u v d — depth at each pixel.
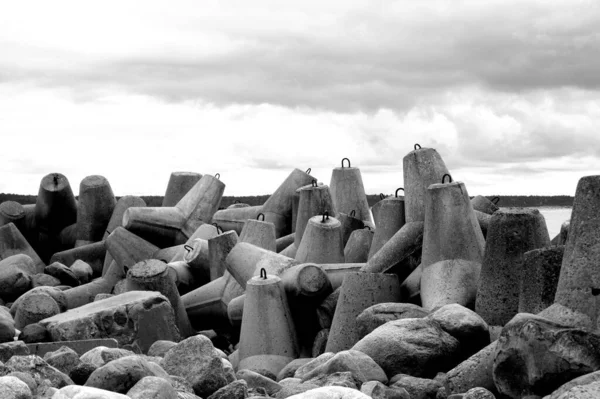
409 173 13.67
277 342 12.30
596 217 9.16
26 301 14.20
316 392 7.08
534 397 8.30
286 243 17.50
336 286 13.26
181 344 9.20
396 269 12.92
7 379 7.28
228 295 14.99
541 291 9.95
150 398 7.57
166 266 14.50
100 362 9.09
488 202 14.97
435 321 10.00
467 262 11.81
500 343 8.58
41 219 22.12
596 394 7.19
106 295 15.12
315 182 17.16
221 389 8.55
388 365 9.69
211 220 19.80
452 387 9.11
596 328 8.93
